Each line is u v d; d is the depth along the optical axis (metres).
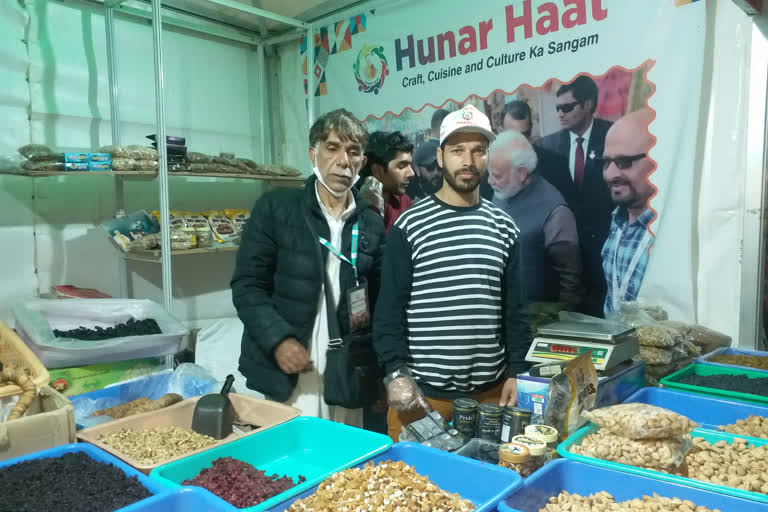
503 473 1.03
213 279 3.37
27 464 1.11
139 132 3.03
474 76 2.60
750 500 0.93
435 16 2.72
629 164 2.15
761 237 1.87
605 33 2.17
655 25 2.05
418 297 1.56
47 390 1.36
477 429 1.29
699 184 2.00
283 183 3.55
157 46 2.46
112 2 2.75
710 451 1.18
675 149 2.04
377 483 1.01
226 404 1.45
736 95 1.90
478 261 1.53
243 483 1.10
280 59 3.63
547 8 2.32
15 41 2.52
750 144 1.86
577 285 2.33
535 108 2.40
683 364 1.82
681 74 2.00
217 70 3.40
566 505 1.00
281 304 1.73
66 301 2.17
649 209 2.11
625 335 1.49
